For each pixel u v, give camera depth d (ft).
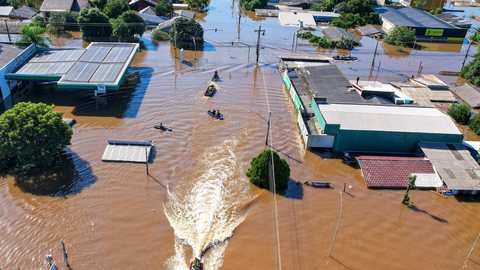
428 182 181.78
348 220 160.45
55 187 167.84
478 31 429.38
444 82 308.19
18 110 173.37
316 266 138.92
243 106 247.91
